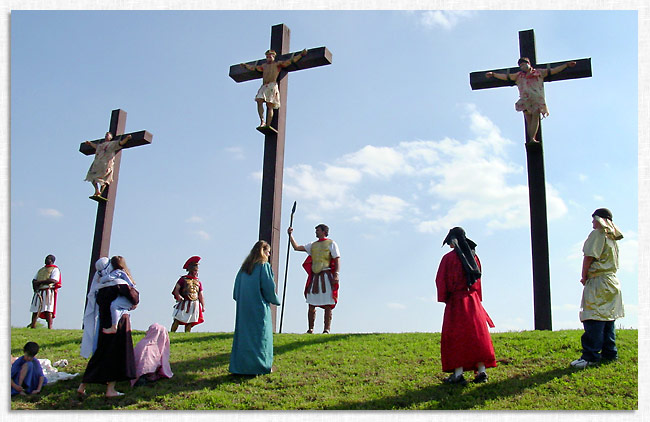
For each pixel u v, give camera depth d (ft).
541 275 38.58
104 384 28.07
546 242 39.19
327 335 37.17
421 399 25.50
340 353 32.17
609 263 29.07
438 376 28.04
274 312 38.88
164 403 25.81
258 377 28.50
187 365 30.45
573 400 25.14
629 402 24.79
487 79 42.73
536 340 32.76
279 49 43.57
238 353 28.55
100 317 26.89
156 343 28.63
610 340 28.96
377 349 32.83
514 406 24.68
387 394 26.17
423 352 31.81
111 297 26.94
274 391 26.94
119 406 25.63
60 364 31.04
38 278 49.37
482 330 26.43
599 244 29.01
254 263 29.50
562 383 26.76
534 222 39.73
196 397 26.27
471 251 27.35
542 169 40.47
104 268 27.66
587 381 26.81
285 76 43.32
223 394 26.50
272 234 39.91
